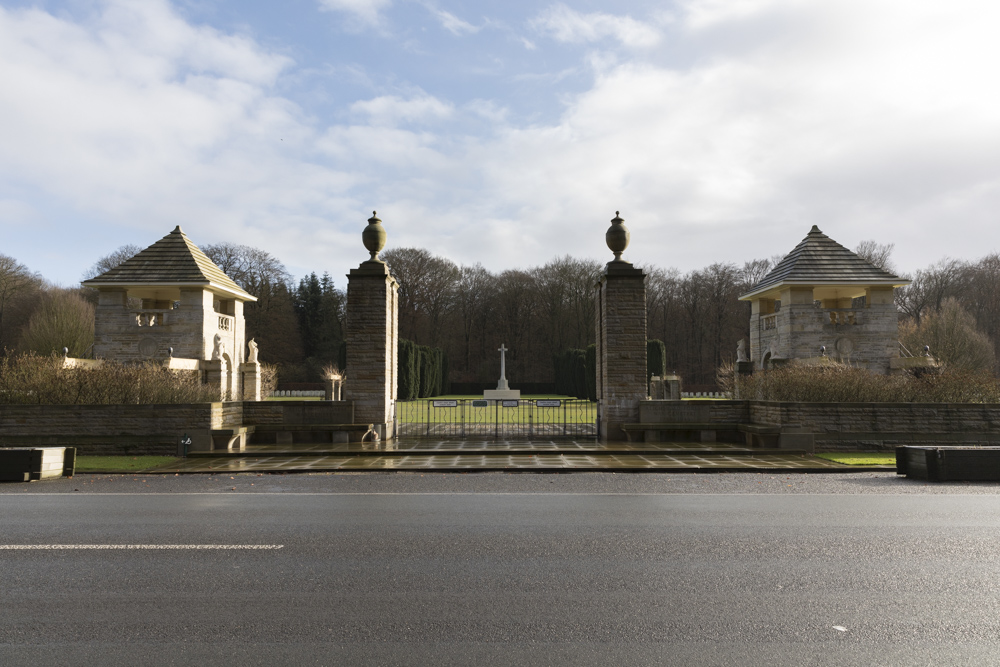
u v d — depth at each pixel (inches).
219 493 432.5
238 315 1342.3
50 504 388.8
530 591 224.4
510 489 448.1
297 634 187.3
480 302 3095.5
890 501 398.6
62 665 167.5
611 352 757.3
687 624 194.7
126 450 670.5
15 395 700.7
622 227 766.5
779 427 674.8
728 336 2805.1
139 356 1148.5
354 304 756.0
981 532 311.0
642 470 549.3
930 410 706.2
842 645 179.8
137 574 243.3
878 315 1142.3
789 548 280.4
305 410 734.5
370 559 263.1
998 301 2338.8
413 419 1143.0
